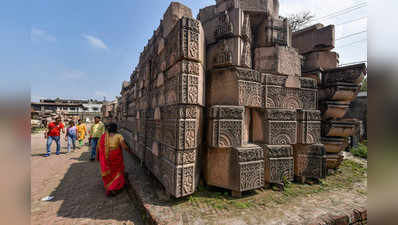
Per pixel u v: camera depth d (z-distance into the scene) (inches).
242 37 134.7
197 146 118.0
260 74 136.9
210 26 141.5
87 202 122.2
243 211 98.6
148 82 180.9
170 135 116.6
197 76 114.3
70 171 187.2
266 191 126.4
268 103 140.8
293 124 142.6
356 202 110.5
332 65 184.7
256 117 144.9
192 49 111.0
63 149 323.0
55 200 123.5
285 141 139.6
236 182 114.0
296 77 150.7
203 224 85.9
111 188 130.5
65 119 979.3
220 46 132.3
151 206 102.3
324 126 175.9
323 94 179.9
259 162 120.8
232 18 132.4
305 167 145.6
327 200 113.0
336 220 92.1
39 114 999.0
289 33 161.6
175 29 116.9
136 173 165.6
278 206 104.6
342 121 169.3
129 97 322.7
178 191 105.6
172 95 118.5
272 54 148.8
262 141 140.9
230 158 118.2
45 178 165.9
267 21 151.1
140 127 207.3
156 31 168.7
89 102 1855.3
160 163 131.1
